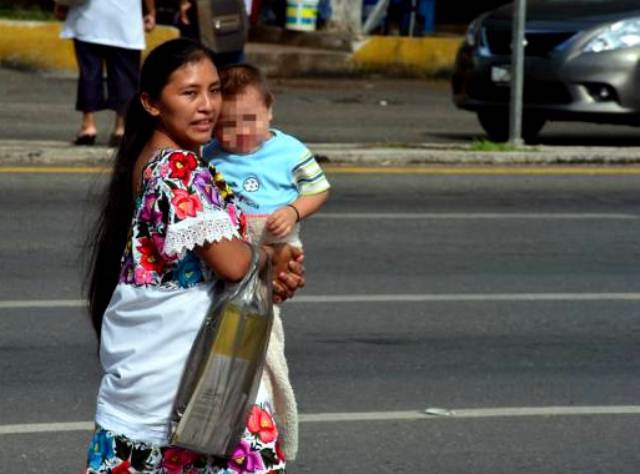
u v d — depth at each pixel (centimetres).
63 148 3581
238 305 1060
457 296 2370
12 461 1588
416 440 1683
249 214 1345
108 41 3506
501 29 4084
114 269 1114
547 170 3734
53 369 1919
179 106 1089
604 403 1838
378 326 2172
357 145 3934
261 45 5972
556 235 2898
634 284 2494
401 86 5703
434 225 2970
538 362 2006
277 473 1102
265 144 1356
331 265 2572
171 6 5847
